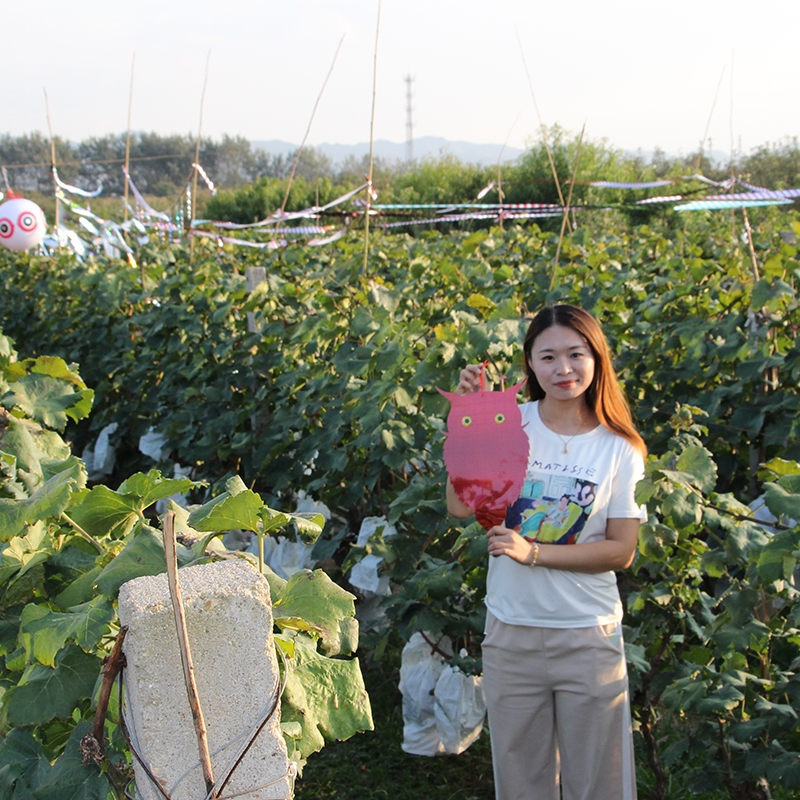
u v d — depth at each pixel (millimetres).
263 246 11523
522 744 2570
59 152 73250
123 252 11641
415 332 4371
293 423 4992
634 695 3164
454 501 2619
